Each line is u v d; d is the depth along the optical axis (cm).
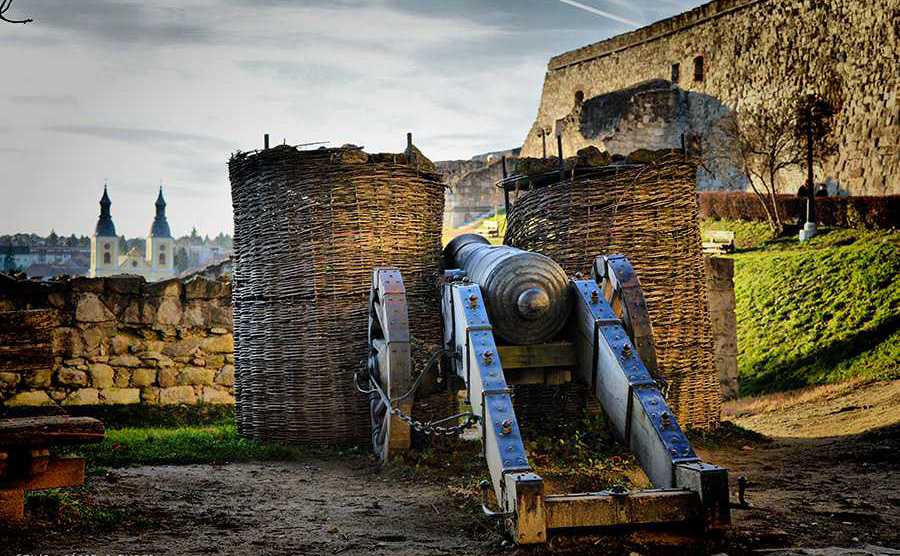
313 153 1076
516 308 812
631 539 588
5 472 605
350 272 1070
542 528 581
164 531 632
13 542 576
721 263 1636
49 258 15350
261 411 1105
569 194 1098
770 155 3794
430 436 954
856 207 2961
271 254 1101
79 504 674
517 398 1104
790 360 2000
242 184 1138
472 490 775
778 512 690
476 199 5169
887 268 2242
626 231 1084
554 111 6444
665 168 1095
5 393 1310
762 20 4566
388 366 902
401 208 1087
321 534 636
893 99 3738
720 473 594
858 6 3938
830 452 998
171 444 1060
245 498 762
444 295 934
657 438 655
